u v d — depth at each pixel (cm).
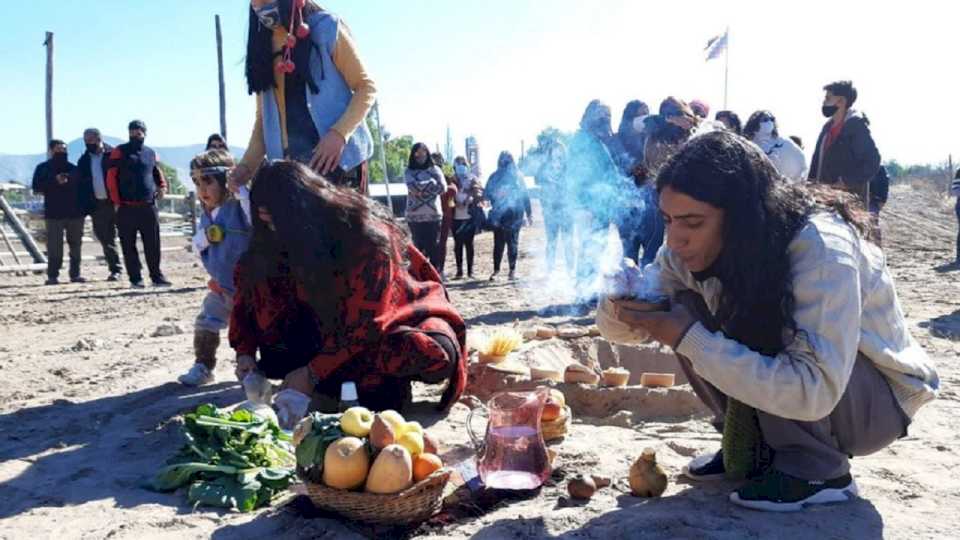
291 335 464
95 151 1461
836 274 288
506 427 350
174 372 609
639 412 498
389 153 4903
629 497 339
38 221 2302
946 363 605
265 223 425
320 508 326
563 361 589
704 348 292
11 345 811
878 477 360
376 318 418
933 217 2900
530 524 311
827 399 287
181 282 1445
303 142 498
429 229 1294
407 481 314
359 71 500
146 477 380
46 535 318
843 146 873
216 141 970
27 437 446
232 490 348
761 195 292
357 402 414
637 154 871
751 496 319
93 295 1247
